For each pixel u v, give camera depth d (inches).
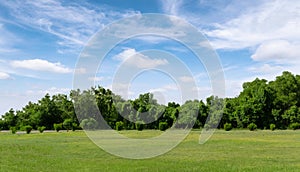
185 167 581.6
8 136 1457.9
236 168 565.6
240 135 1391.5
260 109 2103.8
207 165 601.0
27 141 1120.2
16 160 673.0
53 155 749.9
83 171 549.3
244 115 2111.2
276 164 608.7
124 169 565.9
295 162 634.2
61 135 1470.2
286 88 2452.0
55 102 2346.2
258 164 609.6
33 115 2251.5
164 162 641.6
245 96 2180.1
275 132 1621.6
